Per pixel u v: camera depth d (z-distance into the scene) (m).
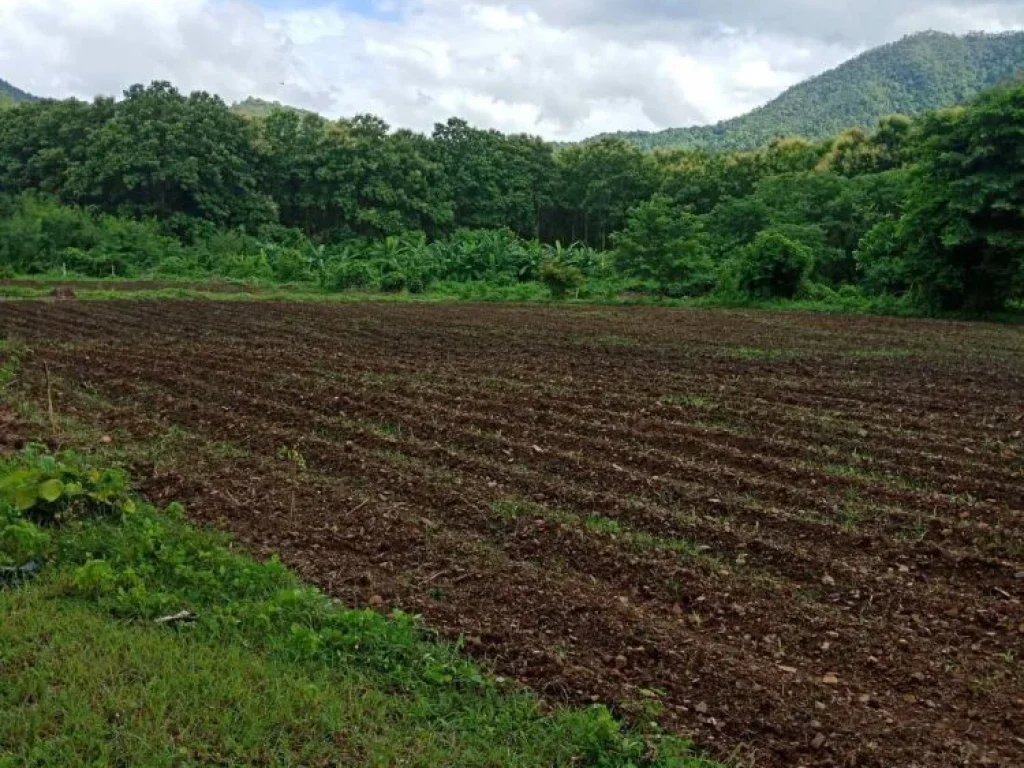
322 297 31.09
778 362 16.19
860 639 5.48
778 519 7.50
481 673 4.93
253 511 7.32
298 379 13.01
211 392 11.89
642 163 64.81
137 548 6.20
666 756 4.22
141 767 3.93
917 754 4.29
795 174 44.28
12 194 54.44
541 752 4.27
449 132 65.31
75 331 18.41
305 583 6.02
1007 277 27.34
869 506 7.88
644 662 5.09
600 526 7.29
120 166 50.75
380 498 7.81
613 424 10.67
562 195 66.06
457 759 4.19
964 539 7.12
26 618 5.14
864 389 13.42
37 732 4.10
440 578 6.20
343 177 57.69
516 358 16.08
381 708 4.50
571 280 34.16
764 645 5.40
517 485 8.29
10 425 9.65
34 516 6.69
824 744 4.34
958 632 5.62
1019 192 26.30
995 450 9.80
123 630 5.10
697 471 8.77
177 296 28.08
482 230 50.19
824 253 38.00
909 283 30.53
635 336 20.09
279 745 4.18
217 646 5.02
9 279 36.06
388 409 11.09
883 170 49.78
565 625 5.50
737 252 39.53
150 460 8.67
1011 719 4.64
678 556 6.72
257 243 47.84
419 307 28.16
